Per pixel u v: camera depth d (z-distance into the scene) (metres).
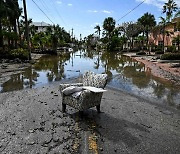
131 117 5.29
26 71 14.31
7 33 27.31
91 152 3.49
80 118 5.07
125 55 37.03
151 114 5.60
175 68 16.66
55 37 38.91
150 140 4.01
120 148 3.65
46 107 5.93
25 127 4.46
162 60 23.20
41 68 16.47
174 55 23.47
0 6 26.09
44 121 4.83
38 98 6.95
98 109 5.57
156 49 41.00
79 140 3.90
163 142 3.95
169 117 5.41
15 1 29.94
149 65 19.64
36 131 4.27
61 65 19.31
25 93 7.74
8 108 5.77
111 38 54.75
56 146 3.66
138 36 50.91
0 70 13.84
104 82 5.56
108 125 4.69
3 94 7.53
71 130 4.35
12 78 11.30
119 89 8.92
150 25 47.31
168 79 11.72
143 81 11.06
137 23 48.88
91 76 5.90
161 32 40.56
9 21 30.33
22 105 6.09
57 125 4.61
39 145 3.68
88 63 22.17
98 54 42.28
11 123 4.66
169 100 7.22
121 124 4.78
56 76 12.50
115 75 13.32
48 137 4.00
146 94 8.07
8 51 21.14
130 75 13.34
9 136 4.01
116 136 4.12
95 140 3.91
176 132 4.43
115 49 52.66
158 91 8.63
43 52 35.69
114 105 6.35
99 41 86.44
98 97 5.38
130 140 3.97
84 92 4.88
